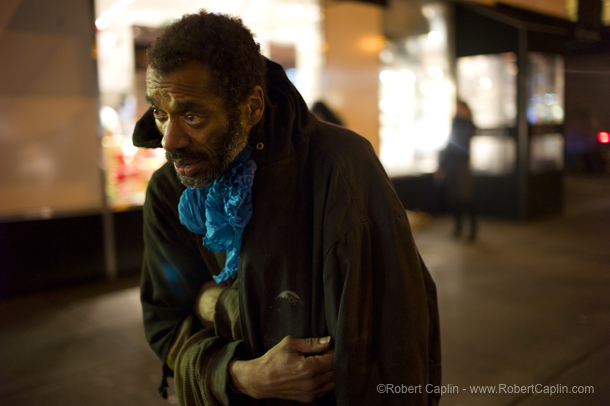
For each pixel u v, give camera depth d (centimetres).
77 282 484
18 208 456
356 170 98
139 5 562
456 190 651
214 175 91
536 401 270
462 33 771
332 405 103
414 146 792
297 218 97
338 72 680
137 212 515
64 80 468
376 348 95
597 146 884
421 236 670
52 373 314
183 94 83
